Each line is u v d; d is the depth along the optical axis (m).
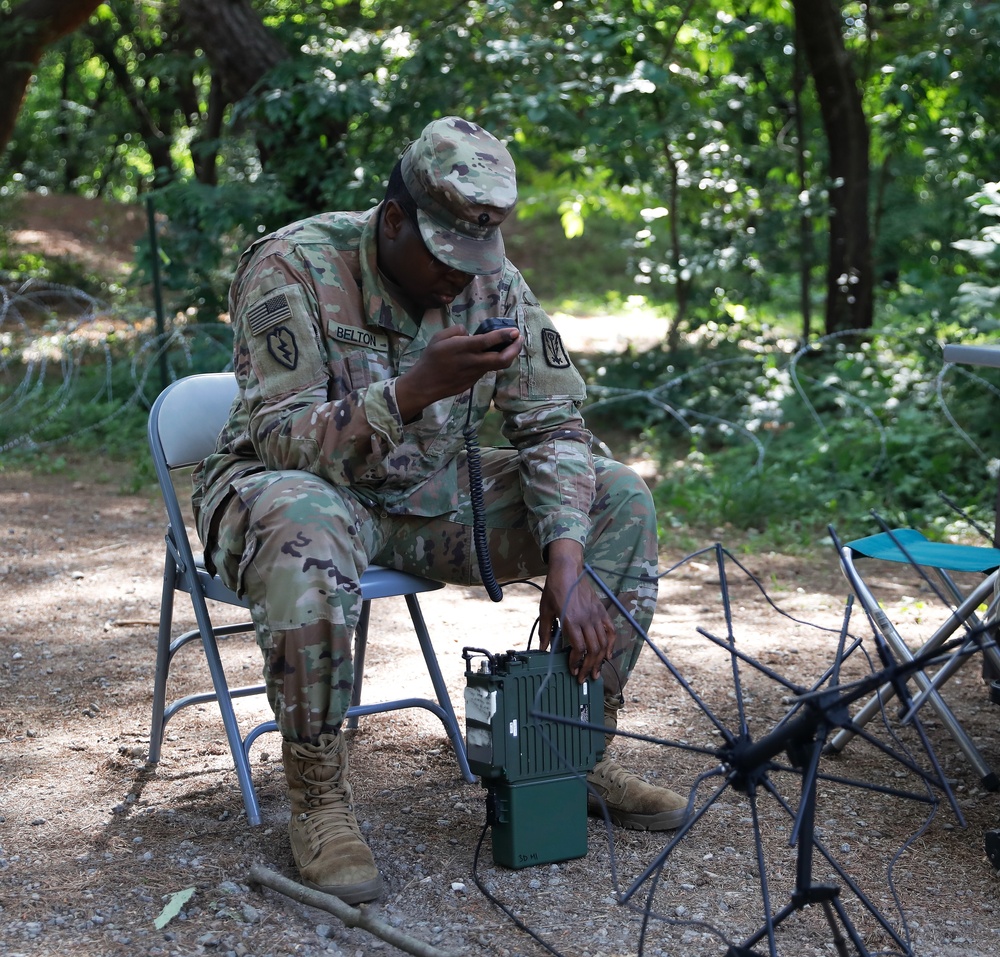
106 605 4.72
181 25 16.02
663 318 15.05
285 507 2.31
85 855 2.50
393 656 4.02
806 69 9.41
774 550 5.88
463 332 2.32
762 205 9.35
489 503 2.74
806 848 1.69
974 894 2.40
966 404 7.42
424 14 9.10
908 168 11.69
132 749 3.10
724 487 6.70
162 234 9.71
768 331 9.88
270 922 2.22
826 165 9.93
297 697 2.32
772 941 1.73
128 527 6.18
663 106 9.05
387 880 2.40
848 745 3.29
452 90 8.70
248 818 2.67
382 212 2.51
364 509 2.60
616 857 2.53
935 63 7.91
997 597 2.65
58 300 14.46
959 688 3.76
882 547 2.85
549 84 7.99
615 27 8.30
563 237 20.36
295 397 2.45
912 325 8.33
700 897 2.35
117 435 8.41
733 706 3.53
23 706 3.50
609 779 2.70
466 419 2.62
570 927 2.22
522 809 2.42
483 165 2.38
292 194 9.30
